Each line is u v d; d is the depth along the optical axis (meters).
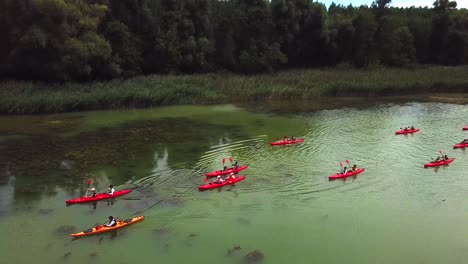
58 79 61.19
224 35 81.88
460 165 34.72
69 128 46.75
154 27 72.75
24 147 38.78
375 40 97.38
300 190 29.27
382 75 82.38
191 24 75.94
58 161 34.78
